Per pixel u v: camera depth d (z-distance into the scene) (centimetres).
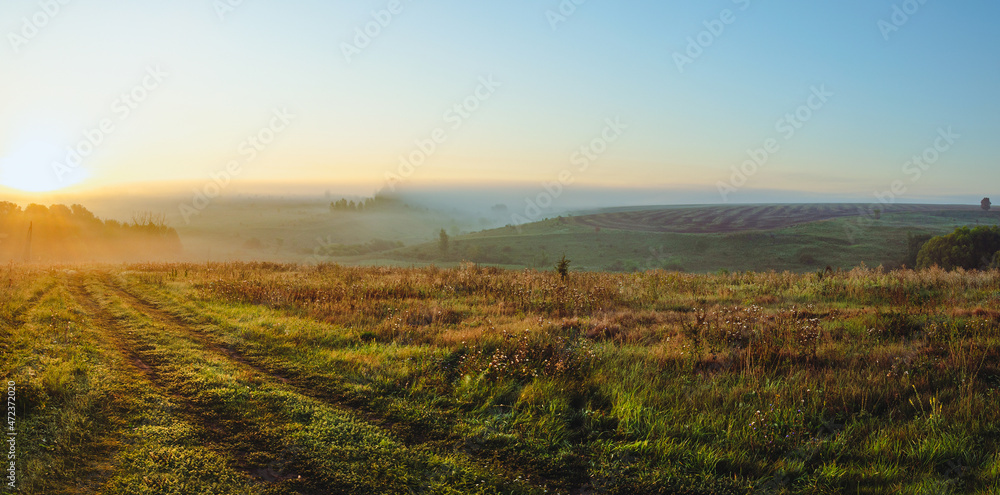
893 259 10131
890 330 1145
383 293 1841
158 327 1216
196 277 2409
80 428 615
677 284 2072
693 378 873
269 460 565
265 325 1266
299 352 1015
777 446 626
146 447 576
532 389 791
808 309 1481
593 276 2455
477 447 629
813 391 763
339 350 1037
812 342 1011
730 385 840
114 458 551
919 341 1045
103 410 675
